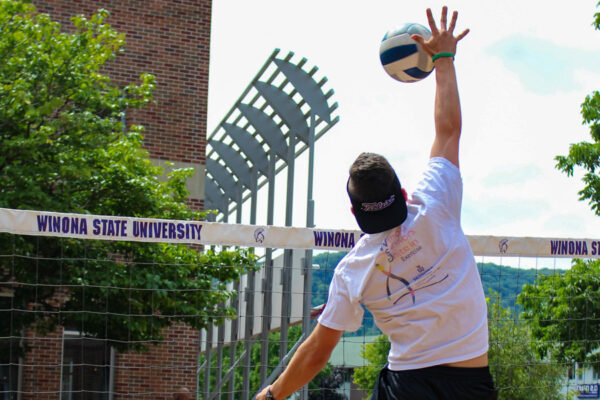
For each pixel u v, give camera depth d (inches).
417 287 90.0
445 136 99.0
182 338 554.6
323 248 299.6
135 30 617.3
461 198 95.0
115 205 449.7
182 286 435.5
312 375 97.2
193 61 630.5
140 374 540.1
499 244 313.4
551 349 509.4
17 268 407.2
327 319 94.3
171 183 491.2
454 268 90.8
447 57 103.0
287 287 621.6
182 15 631.8
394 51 144.1
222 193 931.3
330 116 633.0
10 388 458.0
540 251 319.0
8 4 433.1
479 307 91.7
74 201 435.2
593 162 545.6
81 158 425.7
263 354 567.2
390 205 89.3
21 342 426.0
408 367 90.4
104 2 610.5
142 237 289.9
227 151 826.2
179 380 549.3
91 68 452.1
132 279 419.5
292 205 659.4
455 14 103.9
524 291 532.4
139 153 462.9
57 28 454.6
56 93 439.5
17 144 399.5
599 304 514.9
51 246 413.7
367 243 91.9
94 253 424.8
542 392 483.2
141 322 419.2
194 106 626.5
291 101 663.8
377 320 94.2
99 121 438.6
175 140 618.2
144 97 475.2
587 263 526.3
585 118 557.9
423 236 90.1
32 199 402.0
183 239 292.4
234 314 457.7
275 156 715.4
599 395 487.2
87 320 420.2
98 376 530.0
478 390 90.0
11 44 427.8
